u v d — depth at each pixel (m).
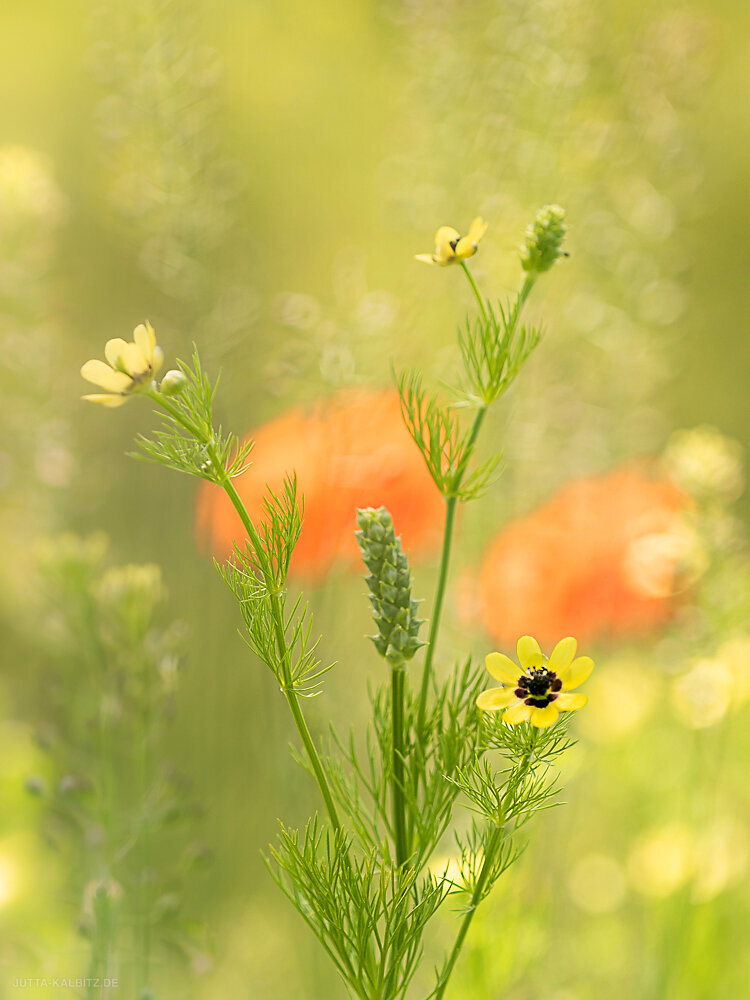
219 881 0.93
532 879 0.90
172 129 1.02
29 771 1.00
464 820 0.88
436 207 1.15
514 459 1.10
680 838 1.01
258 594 0.73
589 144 1.14
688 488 1.00
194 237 1.02
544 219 0.76
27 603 1.06
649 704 1.17
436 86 1.17
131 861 0.85
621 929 1.07
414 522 0.96
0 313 1.19
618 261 1.20
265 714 0.90
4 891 0.89
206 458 0.73
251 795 0.95
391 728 0.75
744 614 0.99
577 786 1.13
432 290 1.13
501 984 0.86
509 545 1.05
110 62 1.04
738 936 1.00
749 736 1.10
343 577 0.92
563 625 1.05
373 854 0.74
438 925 0.89
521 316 1.10
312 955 0.87
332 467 0.90
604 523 1.07
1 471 1.14
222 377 1.02
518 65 1.13
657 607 1.08
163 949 0.89
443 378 1.04
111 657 0.86
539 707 0.73
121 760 0.88
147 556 1.09
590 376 1.20
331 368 0.94
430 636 0.75
